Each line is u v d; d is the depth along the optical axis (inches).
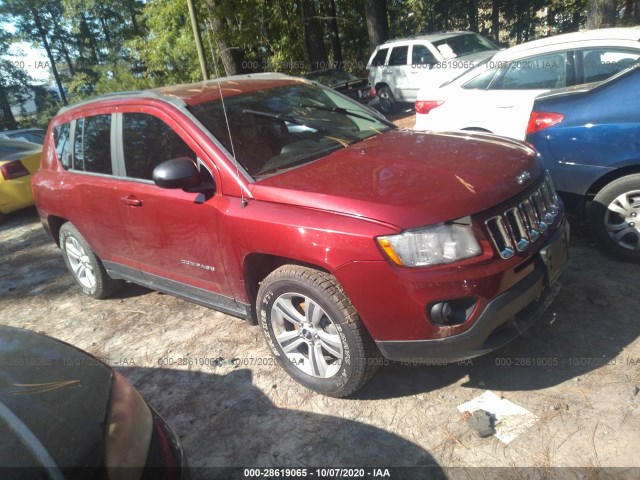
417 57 508.7
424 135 145.5
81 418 75.2
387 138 145.4
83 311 193.5
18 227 336.8
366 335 110.5
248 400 127.8
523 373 120.4
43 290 221.3
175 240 141.9
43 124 1441.9
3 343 92.2
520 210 109.8
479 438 104.6
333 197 109.6
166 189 138.6
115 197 155.3
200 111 140.0
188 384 138.3
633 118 148.7
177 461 82.4
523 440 102.4
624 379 113.3
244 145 133.0
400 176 114.1
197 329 164.7
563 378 116.8
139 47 694.5
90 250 186.1
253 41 536.4
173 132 139.6
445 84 246.1
